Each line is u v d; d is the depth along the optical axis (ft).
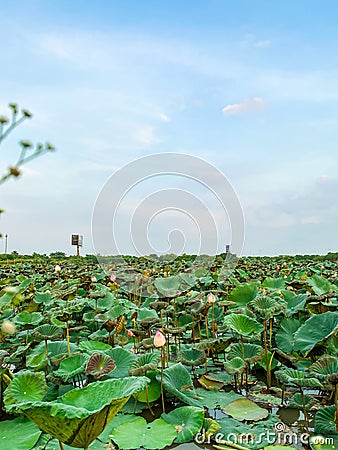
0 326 11.64
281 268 48.80
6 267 54.44
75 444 8.22
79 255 67.77
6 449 10.46
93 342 16.46
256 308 16.17
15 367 18.34
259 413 12.95
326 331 13.76
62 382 13.15
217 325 20.99
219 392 14.82
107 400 8.38
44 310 22.89
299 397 13.10
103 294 21.42
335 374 10.60
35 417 7.79
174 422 12.07
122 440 11.23
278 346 16.44
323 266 48.11
